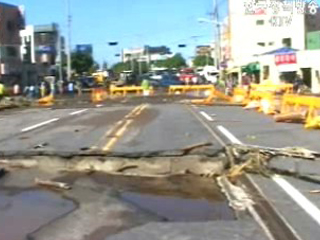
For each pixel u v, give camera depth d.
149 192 10.64
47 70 98.12
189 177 12.07
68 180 11.90
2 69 78.81
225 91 54.44
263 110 30.06
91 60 148.50
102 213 9.02
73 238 7.66
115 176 12.33
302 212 8.40
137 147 15.65
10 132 21.97
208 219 8.54
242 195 9.91
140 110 34.41
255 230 7.77
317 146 15.73
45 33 109.31
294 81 65.38
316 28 94.25
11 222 8.57
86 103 48.19
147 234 7.73
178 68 179.25
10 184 11.59
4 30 81.06
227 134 19.08
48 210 9.29
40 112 36.50
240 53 99.62
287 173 11.38
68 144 16.78
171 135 18.94
